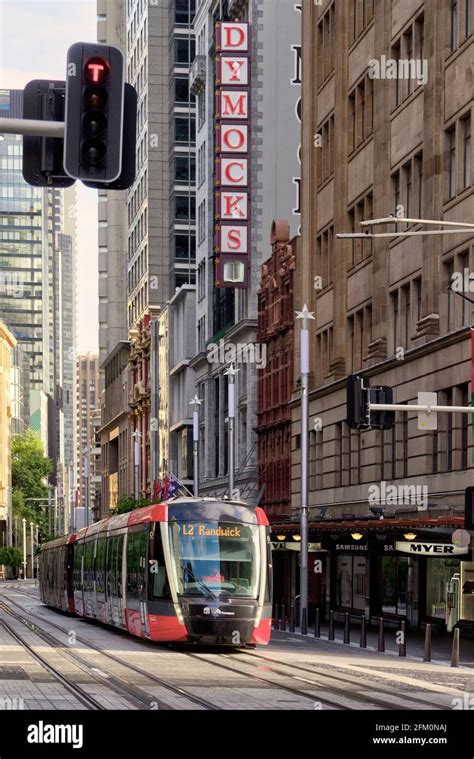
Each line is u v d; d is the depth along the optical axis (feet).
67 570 225.76
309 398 241.14
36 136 57.52
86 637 157.58
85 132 56.08
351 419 105.91
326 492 228.63
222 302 350.43
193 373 408.05
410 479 179.52
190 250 508.94
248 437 301.02
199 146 400.88
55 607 255.70
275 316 279.69
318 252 244.63
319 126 243.40
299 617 192.85
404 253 189.47
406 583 180.14
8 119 57.00
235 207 303.89
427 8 176.65
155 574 130.52
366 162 211.82
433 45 173.68
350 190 222.07
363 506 203.62
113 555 163.94
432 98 173.27
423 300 176.86
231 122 303.68
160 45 549.54
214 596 126.93
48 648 134.00
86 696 80.18
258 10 305.73
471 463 157.28
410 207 187.32
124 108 57.52
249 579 129.18
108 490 650.43
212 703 76.79
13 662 111.75
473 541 147.84
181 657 119.65
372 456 199.00
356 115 219.41
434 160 172.86
